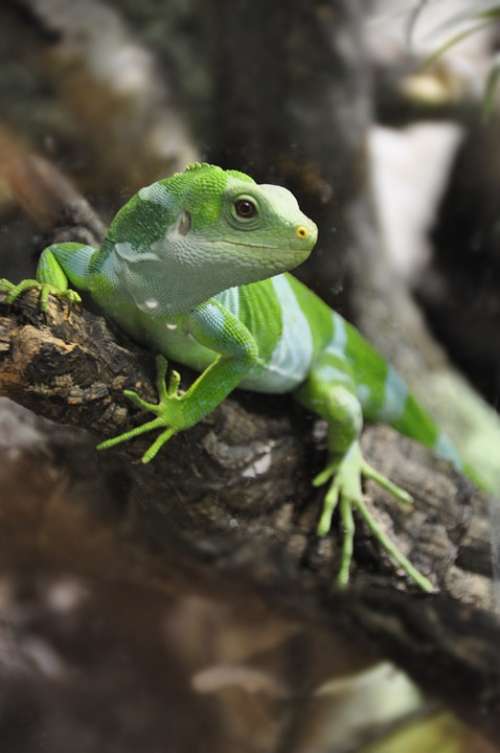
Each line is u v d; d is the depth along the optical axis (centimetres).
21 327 61
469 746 86
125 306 64
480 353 108
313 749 85
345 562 69
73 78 87
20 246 67
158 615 83
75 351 61
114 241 63
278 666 86
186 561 77
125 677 85
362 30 101
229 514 69
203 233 61
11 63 89
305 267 75
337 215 80
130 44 96
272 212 61
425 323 105
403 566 70
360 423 69
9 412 71
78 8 98
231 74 85
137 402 63
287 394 70
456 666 79
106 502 73
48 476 72
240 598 80
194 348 65
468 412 87
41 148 77
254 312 67
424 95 113
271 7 86
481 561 73
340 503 70
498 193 113
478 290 111
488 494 75
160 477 67
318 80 86
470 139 115
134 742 84
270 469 68
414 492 71
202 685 85
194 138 82
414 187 120
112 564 78
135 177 72
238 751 85
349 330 73
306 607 80
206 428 66
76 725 84
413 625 78
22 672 83
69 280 64
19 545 77
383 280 91
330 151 85
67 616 83
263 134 83
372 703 86
